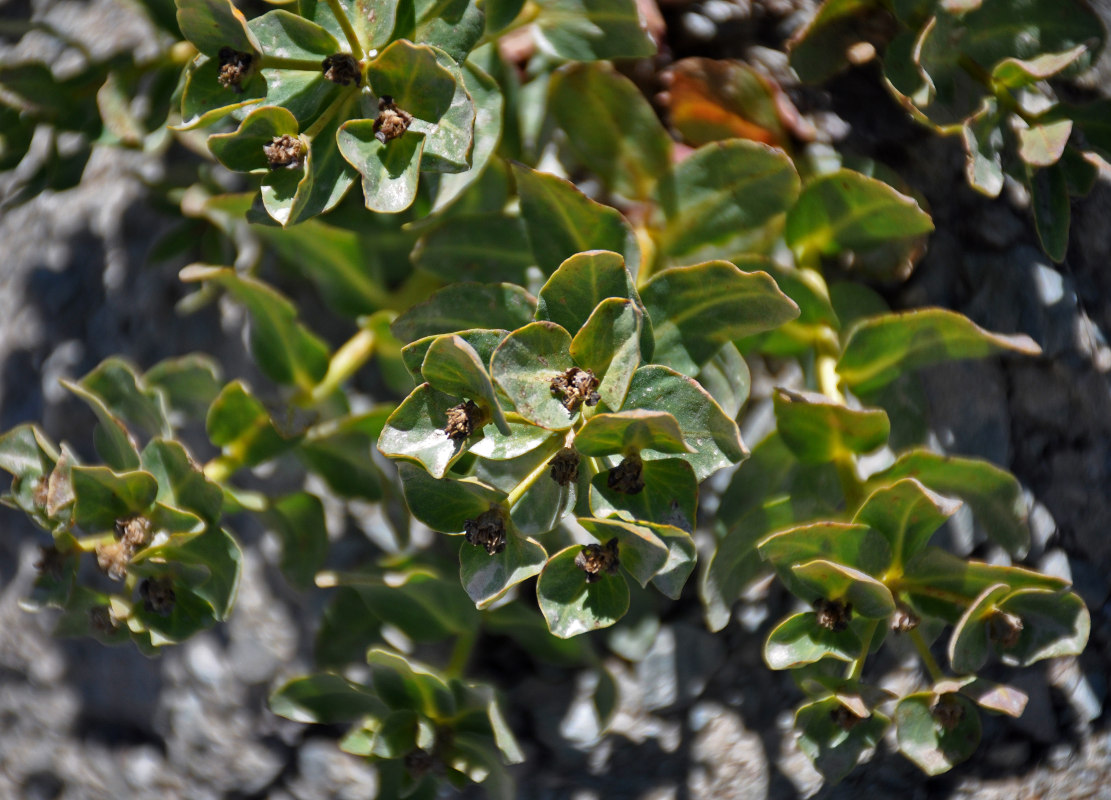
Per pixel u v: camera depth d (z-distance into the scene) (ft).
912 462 1.51
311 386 1.56
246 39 1.48
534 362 1.45
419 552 1.58
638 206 1.55
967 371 1.61
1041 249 1.62
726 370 1.52
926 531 1.48
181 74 1.58
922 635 1.53
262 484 1.62
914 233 1.53
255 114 1.47
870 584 1.46
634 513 1.46
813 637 1.49
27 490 1.52
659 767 1.61
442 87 1.48
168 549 1.51
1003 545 1.52
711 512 1.58
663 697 1.60
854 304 1.57
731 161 1.53
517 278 1.54
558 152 1.58
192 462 1.50
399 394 1.60
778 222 1.56
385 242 1.57
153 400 1.53
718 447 1.45
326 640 1.59
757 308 1.48
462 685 1.52
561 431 1.45
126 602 1.52
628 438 1.45
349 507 1.60
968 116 1.56
